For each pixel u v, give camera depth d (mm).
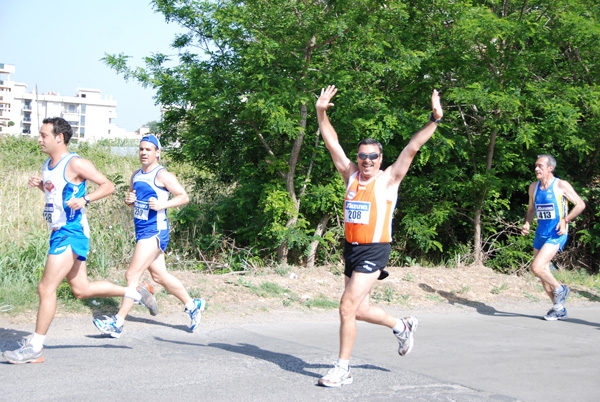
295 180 10062
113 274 8289
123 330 5945
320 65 9789
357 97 9602
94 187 11625
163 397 3848
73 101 115625
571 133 10516
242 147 10406
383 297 8500
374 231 4324
